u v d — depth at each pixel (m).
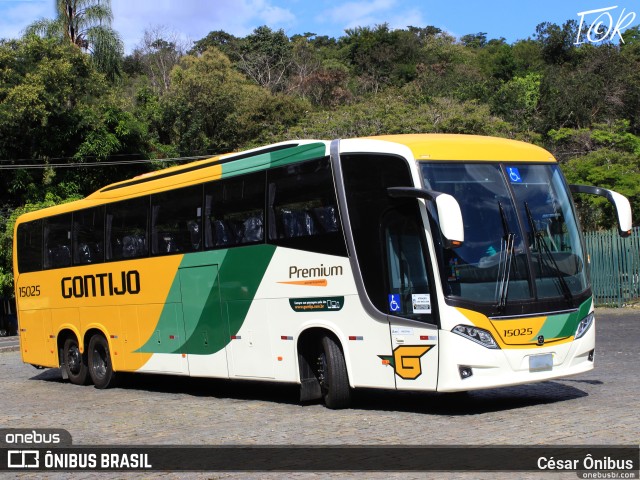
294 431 9.22
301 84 70.38
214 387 14.45
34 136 35.62
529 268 9.62
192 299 12.71
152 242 13.62
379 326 9.82
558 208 10.23
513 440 7.91
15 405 13.10
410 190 9.29
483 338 9.19
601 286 24.72
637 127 52.06
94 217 15.17
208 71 55.19
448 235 8.52
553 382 12.11
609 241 24.55
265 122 54.75
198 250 12.59
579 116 50.81
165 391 14.25
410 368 9.52
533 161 10.30
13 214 33.28
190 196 12.84
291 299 10.95
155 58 72.94
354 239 10.09
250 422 10.09
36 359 17.06
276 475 7.15
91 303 15.20
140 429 10.08
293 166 11.02
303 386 10.84
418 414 9.90
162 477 7.43
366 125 40.53
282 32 79.50
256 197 11.59
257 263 11.49
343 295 10.23
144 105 50.91
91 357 15.30
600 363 14.01
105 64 43.53
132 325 14.12
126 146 37.31
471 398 11.05
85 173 36.59
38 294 16.89
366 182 10.03
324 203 10.50
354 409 10.60
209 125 52.59
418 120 38.94
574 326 9.84
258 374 11.54
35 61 35.84
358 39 88.00
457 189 9.59
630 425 8.38
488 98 52.78
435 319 9.24
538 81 53.78
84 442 9.34
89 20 43.41
